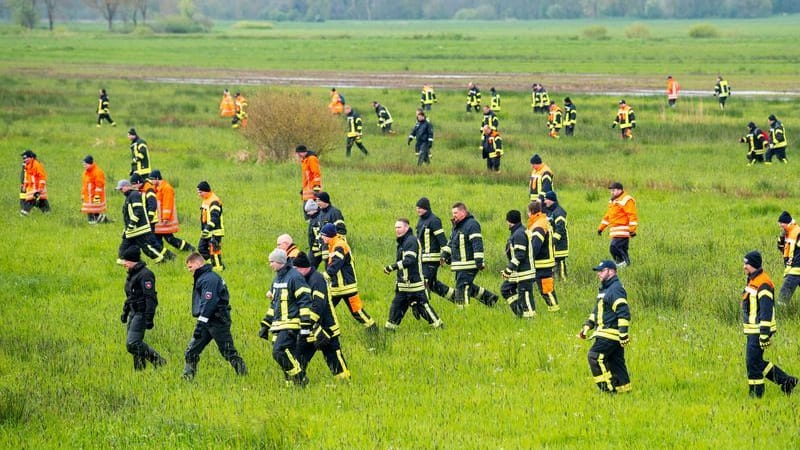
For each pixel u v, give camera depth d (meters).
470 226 32.78
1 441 22.17
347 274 30.19
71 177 62.91
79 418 23.78
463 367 27.61
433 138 74.69
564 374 26.72
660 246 43.09
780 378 24.48
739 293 34.72
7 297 35.56
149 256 40.41
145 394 25.48
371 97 115.94
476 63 181.62
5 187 59.31
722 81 101.56
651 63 176.38
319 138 70.62
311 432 22.41
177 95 121.69
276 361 26.50
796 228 32.84
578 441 21.59
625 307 24.48
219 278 26.78
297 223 48.66
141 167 55.72
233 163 70.31
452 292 33.59
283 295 25.78
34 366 28.05
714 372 26.67
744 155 72.06
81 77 153.12
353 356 28.67
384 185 60.12
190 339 30.44
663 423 22.62
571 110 83.00
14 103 108.38
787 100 109.62
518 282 32.31
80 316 33.25
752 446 20.88
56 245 43.81
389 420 23.20
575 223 48.84
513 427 22.52
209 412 23.94
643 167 66.88
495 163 64.94
